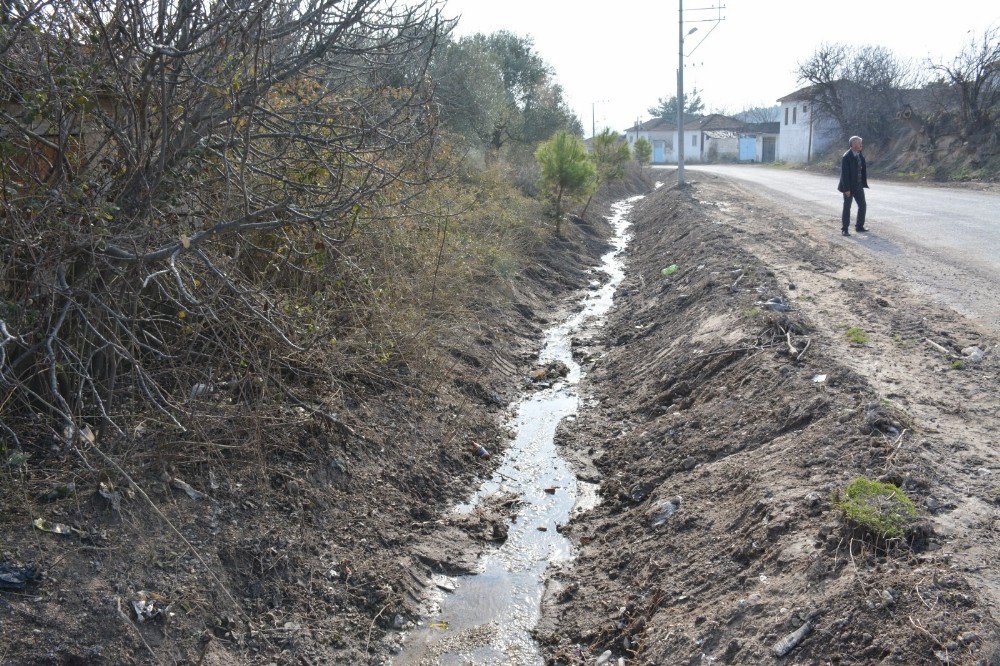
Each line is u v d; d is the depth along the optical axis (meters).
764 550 3.80
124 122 4.27
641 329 9.28
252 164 4.86
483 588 4.55
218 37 3.91
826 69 42.66
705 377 6.49
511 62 24.47
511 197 13.86
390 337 6.16
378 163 5.69
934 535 3.35
